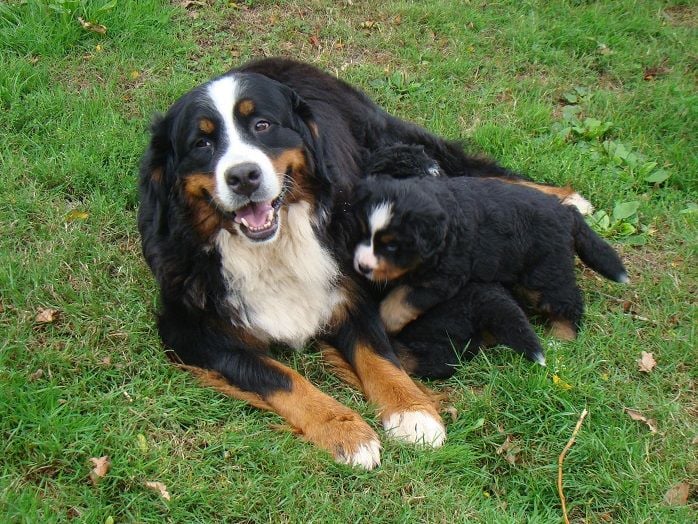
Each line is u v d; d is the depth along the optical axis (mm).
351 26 2615
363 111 2133
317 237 1839
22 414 1688
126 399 1741
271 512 1625
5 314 1854
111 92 2312
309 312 1855
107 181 2102
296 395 1740
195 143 1756
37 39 2383
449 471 1695
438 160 2186
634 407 1792
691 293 2008
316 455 1677
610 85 2539
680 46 2652
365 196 1869
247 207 1745
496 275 1894
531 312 1950
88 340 1819
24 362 1776
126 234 2023
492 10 2711
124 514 1613
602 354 1867
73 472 1650
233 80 1773
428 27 2633
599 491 1688
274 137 1771
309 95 2064
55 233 2002
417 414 1731
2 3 2453
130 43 2441
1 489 1611
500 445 1737
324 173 1834
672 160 2305
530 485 1692
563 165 2250
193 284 1799
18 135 2180
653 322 1940
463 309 1852
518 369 1814
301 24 2584
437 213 1818
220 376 1789
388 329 1890
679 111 2418
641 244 2105
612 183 2230
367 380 1798
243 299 1816
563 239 1906
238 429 1712
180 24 2527
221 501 1627
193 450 1694
